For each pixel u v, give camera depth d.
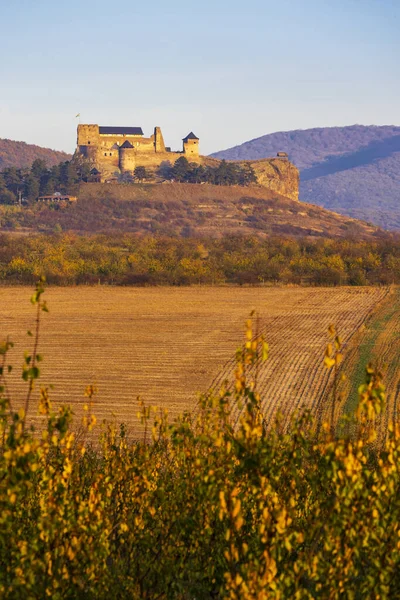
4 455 29.03
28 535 35.31
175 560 35.72
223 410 33.56
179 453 37.16
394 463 31.62
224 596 31.09
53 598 31.16
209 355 198.38
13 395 148.62
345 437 30.25
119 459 40.66
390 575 31.09
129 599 34.41
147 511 37.25
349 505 30.11
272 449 31.95
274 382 164.50
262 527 29.47
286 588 29.84
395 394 147.25
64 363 186.38
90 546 33.00
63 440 33.44
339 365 180.25
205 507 34.53
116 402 148.25
